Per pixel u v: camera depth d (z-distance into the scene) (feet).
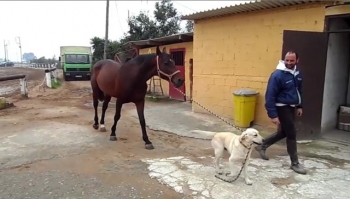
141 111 17.48
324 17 18.61
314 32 18.12
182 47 37.37
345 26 20.43
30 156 15.43
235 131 21.45
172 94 40.55
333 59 20.83
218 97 27.04
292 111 13.67
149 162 14.69
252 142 11.65
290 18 20.54
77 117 26.40
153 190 11.51
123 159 15.14
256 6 21.29
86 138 19.03
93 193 11.21
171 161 14.85
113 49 76.48
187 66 36.65
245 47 23.97
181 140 19.08
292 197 10.94
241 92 22.34
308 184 12.09
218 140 12.98
